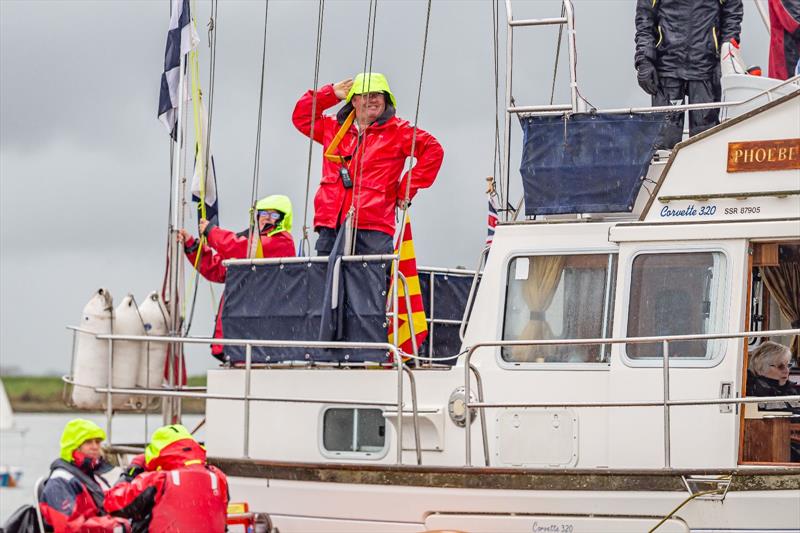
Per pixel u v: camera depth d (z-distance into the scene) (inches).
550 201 422.3
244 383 449.7
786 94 413.7
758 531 364.5
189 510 384.5
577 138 420.2
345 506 410.3
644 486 374.3
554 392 405.7
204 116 516.4
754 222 383.2
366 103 452.1
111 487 413.1
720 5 488.4
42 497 390.9
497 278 420.8
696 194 396.8
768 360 410.0
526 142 426.0
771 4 490.3
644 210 404.8
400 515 402.3
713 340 383.9
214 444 453.7
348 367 443.8
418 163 454.0
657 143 414.0
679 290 391.5
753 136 390.9
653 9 488.4
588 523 380.5
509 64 433.4
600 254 410.0
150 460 395.9
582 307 409.7
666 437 371.2
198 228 519.2
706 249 389.7
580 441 398.0
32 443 2102.6
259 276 456.8
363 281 434.9
